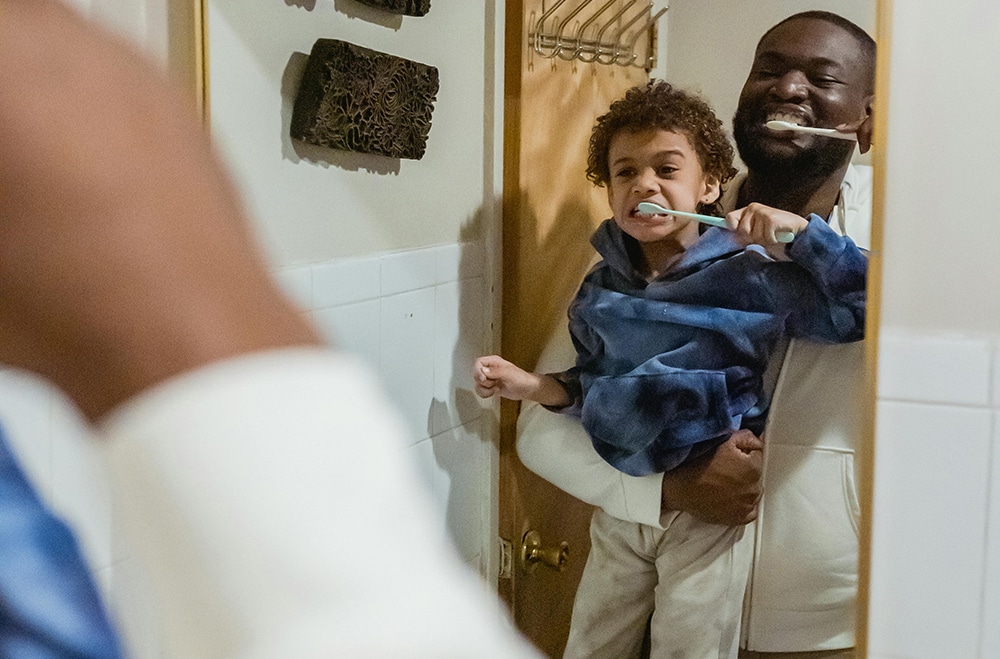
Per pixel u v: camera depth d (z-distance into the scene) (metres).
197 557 0.14
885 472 0.76
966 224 0.72
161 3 0.88
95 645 0.35
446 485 1.38
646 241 1.35
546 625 1.51
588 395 1.33
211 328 0.14
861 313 1.22
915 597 0.77
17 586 0.33
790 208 1.33
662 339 1.31
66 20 0.16
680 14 1.48
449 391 1.38
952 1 0.70
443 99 1.32
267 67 1.02
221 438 0.14
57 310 0.14
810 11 1.33
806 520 1.29
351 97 1.09
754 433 1.29
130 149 0.15
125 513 0.15
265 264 0.16
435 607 0.14
